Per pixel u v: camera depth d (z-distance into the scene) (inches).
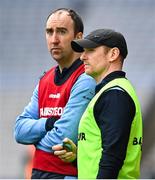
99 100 431.5
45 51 1753.2
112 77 445.7
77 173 474.6
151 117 1293.1
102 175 412.5
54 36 498.9
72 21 502.3
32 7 1863.9
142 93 1567.4
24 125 502.0
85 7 1861.5
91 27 1814.7
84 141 437.7
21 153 1467.8
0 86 1660.9
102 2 1859.0
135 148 435.2
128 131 421.7
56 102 494.0
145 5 1838.1
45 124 491.2
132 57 1711.4
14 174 1407.5
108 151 413.7
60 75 500.4
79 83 484.1
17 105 1610.5
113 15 1830.7
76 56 501.0
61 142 473.7
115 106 420.5
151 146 1193.4
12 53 1752.0
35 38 1791.3
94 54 454.9
